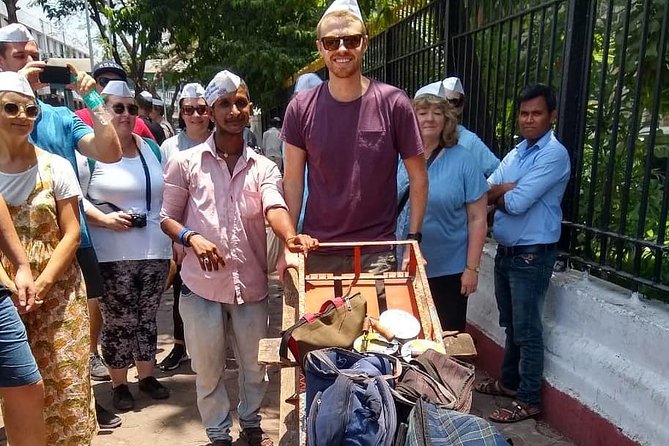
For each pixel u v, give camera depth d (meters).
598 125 3.37
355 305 2.42
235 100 3.03
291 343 2.31
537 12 3.94
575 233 3.63
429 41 5.69
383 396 1.82
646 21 3.02
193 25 15.09
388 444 1.72
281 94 14.82
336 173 2.85
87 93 2.96
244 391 3.35
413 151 2.86
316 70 10.55
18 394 2.55
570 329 3.47
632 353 2.97
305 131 2.88
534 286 3.44
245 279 3.14
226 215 3.08
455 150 3.46
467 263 3.44
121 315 3.82
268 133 12.00
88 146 3.09
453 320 3.58
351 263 2.93
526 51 4.14
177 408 3.94
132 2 15.84
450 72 5.14
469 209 3.47
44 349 2.75
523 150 3.53
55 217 2.77
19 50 3.20
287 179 3.00
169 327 5.59
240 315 3.20
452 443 1.67
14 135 2.59
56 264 2.68
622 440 2.92
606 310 3.15
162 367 4.57
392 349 2.27
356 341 2.33
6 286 2.49
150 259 3.86
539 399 3.59
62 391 2.77
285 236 2.81
